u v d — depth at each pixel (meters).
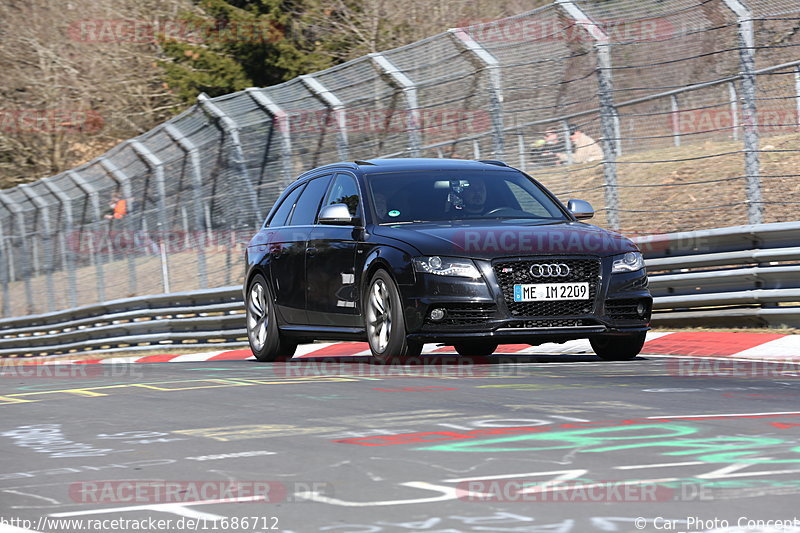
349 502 14.59
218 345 63.69
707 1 43.91
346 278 34.88
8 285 95.62
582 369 30.77
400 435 19.56
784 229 39.62
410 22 118.50
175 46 119.06
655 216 56.78
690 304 42.69
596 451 17.69
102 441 20.05
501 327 31.20
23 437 20.84
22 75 140.62
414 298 31.78
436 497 14.73
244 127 60.88
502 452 17.75
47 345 82.75
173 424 21.73
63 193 81.56
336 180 37.84
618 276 32.22
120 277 89.69
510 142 52.03
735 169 57.66
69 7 140.75
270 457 17.89
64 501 15.18
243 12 118.38
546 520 13.39
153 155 69.31
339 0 118.50
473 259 31.48
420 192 35.50
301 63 117.06
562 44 48.62
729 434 19.08
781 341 36.91
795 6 42.94
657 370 30.17
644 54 54.72
